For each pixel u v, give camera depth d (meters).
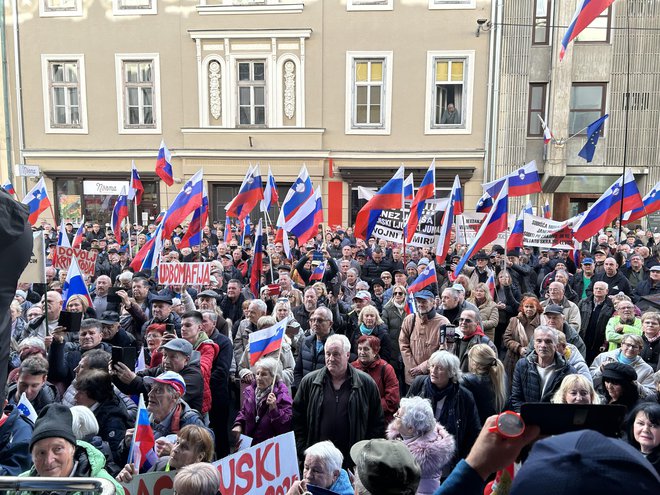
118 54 18.38
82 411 3.13
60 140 18.97
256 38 17.73
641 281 8.42
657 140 17.02
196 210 8.05
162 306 5.43
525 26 16.92
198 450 2.91
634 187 9.06
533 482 0.85
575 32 7.92
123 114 18.64
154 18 18.12
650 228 16.94
